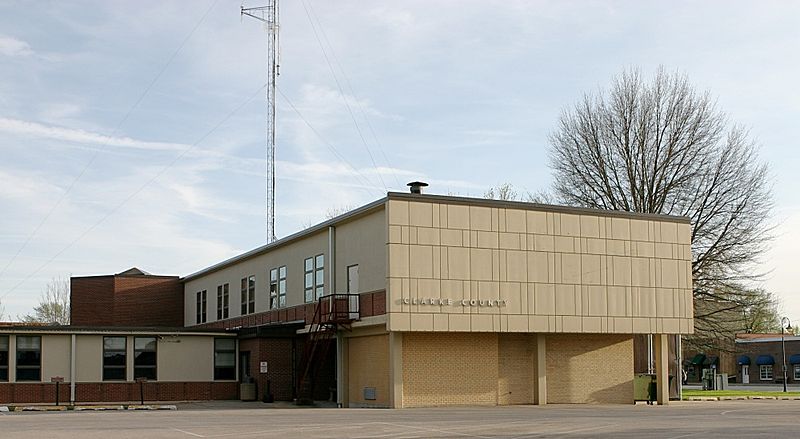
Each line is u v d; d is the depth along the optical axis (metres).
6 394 40.41
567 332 36.62
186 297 64.62
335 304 37.25
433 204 34.56
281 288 45.28
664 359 40.00
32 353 41.22
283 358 42.22
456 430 22.19
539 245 36.50
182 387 43.72
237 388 44.84
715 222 51.94
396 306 33.38
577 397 38.66
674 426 23.70
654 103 54.00
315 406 37.47
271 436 20.42
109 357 42.62
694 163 52.91
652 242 39.41
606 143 54.91
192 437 20.11
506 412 30.56
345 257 37.94
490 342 36.78
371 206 35.09
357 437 20.20
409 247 33.94
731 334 55.03
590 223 37.91
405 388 34.41
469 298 34.72
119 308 64.31
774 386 83.50
